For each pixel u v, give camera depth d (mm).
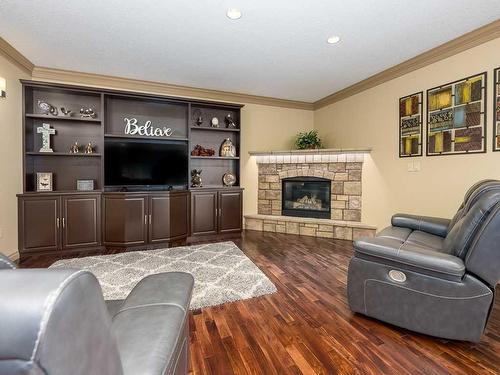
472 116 2797
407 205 3561
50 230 3445
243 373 1450
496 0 2234
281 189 4938
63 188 3881
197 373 1444
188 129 4340
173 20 2545
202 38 2877
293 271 2877
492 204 1601
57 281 400
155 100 4172
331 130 5023
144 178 4090
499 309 2111
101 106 3791
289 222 4695
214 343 1699
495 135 2613
